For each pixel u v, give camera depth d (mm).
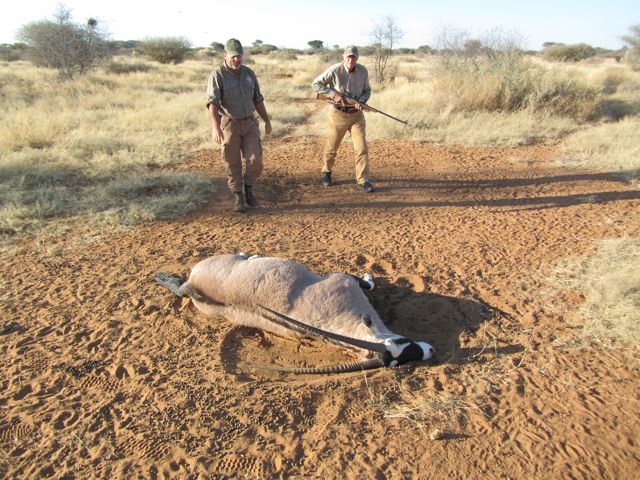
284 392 3861
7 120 12297
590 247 5922
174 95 18781
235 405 3730
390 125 12289
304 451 3330
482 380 3885
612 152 10000
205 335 4559
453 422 3510
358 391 3844
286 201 7836
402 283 5344
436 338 4453
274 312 4082
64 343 4461
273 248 6172
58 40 24016
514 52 15719
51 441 3443
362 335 4121
